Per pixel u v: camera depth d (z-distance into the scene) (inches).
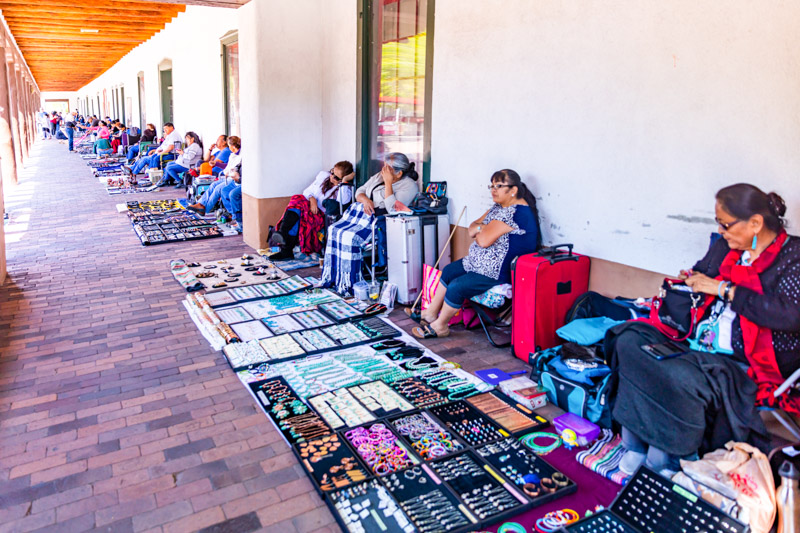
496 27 178.7
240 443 117.6
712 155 127.7
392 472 106.7
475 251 172.2
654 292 143.9
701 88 128.0
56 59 858.8
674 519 91.2
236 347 162.1
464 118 196.5
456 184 204.1
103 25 526.3
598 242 156.6
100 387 140.9
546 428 123.7
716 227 128.6
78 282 226.1
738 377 98.4
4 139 472.7
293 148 274.5
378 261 216.5
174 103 565.6
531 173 174.1
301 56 267.3
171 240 294.4
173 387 141.4
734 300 99.9
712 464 94.9
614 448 115.0
